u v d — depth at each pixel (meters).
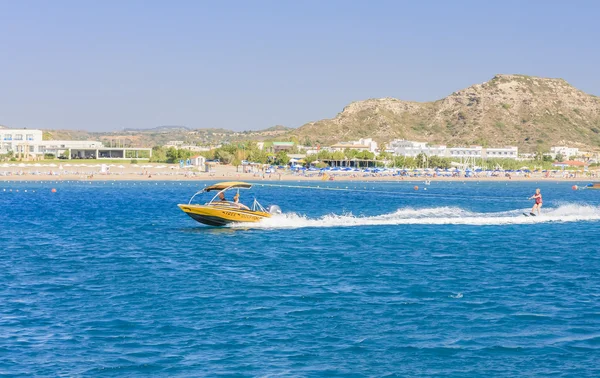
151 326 32.28
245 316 33.97
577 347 29.42
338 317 33.84
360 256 52.00
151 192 173.00
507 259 51.03
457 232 66.19
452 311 35.00
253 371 26.75
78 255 53.66
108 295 38.72
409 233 65.12
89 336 30.80
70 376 26.25
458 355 28.56
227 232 65.19
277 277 43.88
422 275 44.62
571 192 189.50
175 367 27.14
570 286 41.16
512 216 79.56
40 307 35.84
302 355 28.50
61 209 107.62
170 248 56.88
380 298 37.81
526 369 27.09
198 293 39.09
